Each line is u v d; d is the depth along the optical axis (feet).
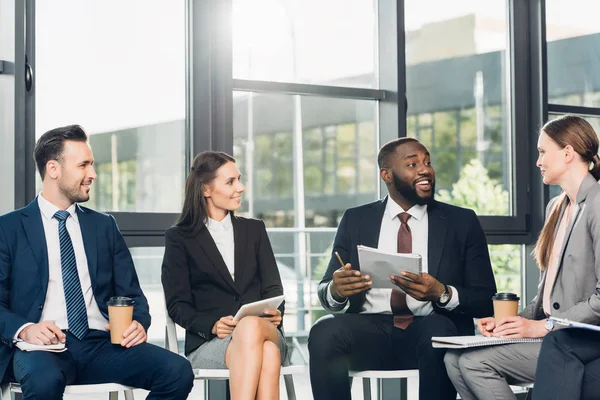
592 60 15.07
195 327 9.69
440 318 9.85
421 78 13.71
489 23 14.35
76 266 9.31
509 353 9.12
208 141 12.01
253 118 12.49
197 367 9.68
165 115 12.00
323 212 13.09
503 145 14.46
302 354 13.16
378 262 9.66
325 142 13.05
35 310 8.96
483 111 14.26
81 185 9.29
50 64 11.16
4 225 9.14
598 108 15.03
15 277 9.02
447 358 9.56
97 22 11.52
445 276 10.42
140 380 8.94
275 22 12.66
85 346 9.14
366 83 13.37
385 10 13.37
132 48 11.77
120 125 11.66
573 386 8.36
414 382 15.01
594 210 9.04
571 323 8.28
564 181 9.45
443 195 13.87
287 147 12.76
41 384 8.23
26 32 10.89
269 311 9.77
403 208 10.73
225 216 10.47
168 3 12.02
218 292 10.15
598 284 8.85
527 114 14.52
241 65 12.39
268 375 9.11
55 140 9.28
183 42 12.13
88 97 11.43
